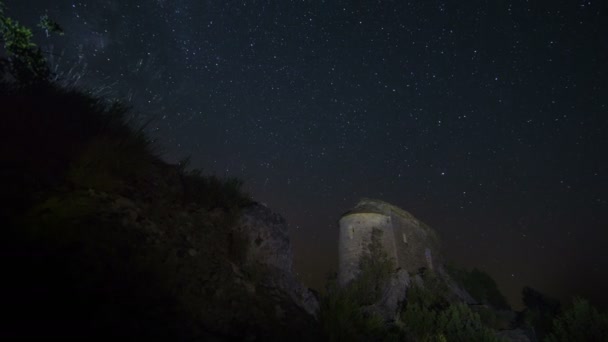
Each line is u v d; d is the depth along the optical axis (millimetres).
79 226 3521
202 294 4000
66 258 3105
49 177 4098
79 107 5602
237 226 5891
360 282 16594
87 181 4359
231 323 3895
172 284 3705
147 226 4316
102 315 2814
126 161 5145
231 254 5301
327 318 5730
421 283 18125
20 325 2377
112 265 3340
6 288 2570
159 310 3283
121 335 2770
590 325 12258
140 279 3406
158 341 2957
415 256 22250
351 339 5461
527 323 16656
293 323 4797
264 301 4754
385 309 12266
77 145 4820
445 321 10867
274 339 4113
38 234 3150
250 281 4969
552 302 22172
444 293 17844
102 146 4949
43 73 5531
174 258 4125
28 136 4469
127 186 4945
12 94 4934
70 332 2535
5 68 5168
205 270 4395
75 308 2744
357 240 21000
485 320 16344
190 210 5527
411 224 23656
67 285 2891
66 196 3906
